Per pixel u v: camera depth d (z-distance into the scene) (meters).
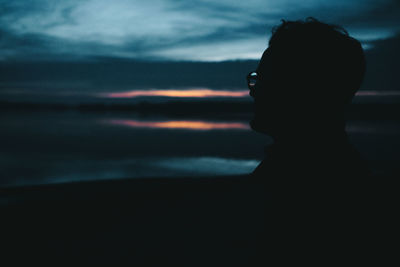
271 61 0.82
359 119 33.00
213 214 3.57
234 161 11.20
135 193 4.71
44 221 3.71
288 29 0.82
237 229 2.97
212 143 16.05
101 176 8.88
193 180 5.43
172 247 2.96
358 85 0.80
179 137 18.84
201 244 2.87
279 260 0.73
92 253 2.96
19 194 4.73
